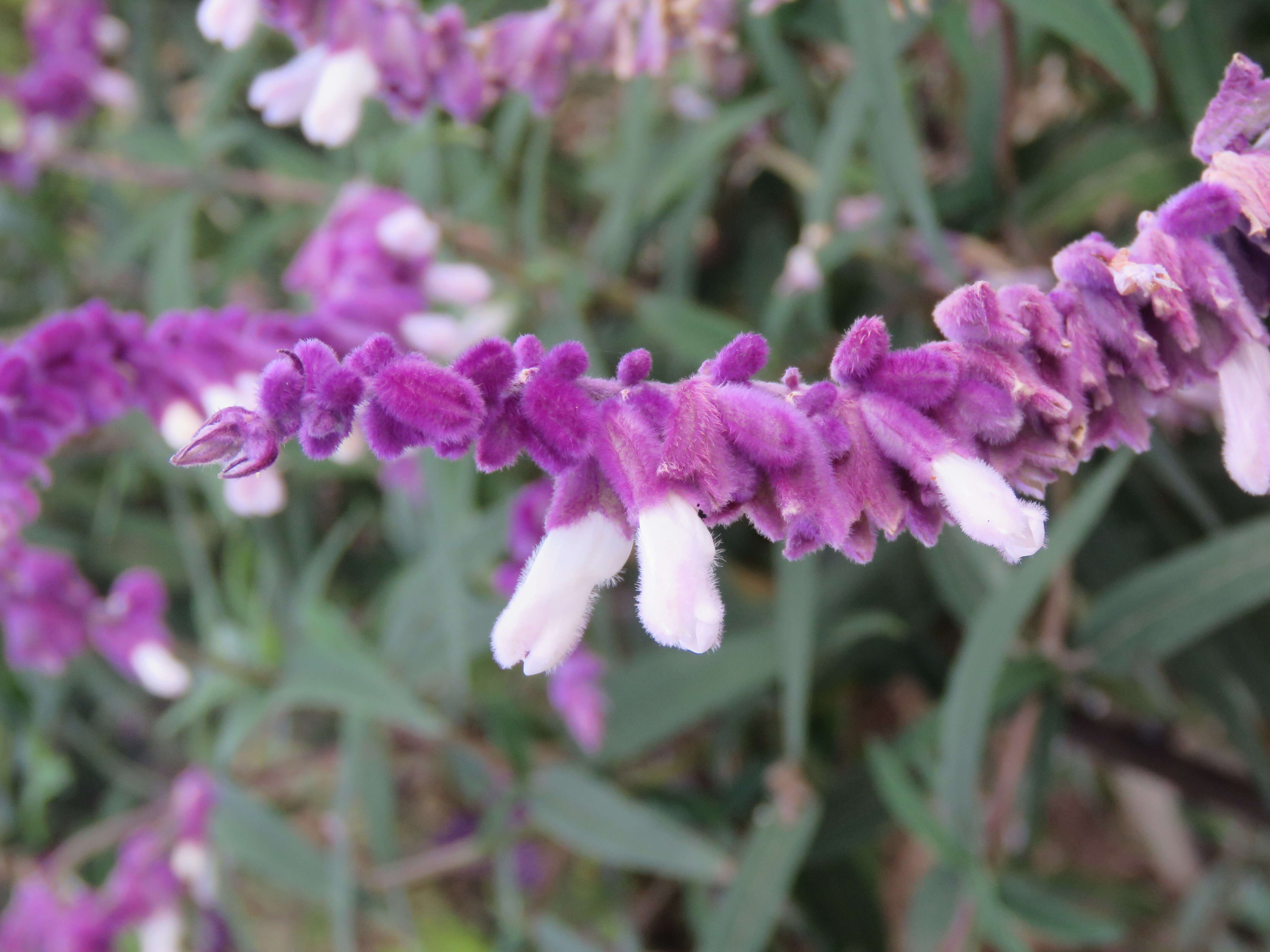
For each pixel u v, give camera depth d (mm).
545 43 219
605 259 295
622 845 272
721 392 147
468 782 326
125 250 349
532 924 310
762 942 245
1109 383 151
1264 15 278
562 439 146
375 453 146
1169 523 287
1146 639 241
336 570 402
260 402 141
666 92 334
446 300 252
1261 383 149
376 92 217
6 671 360
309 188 332
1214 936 362
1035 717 258
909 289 287
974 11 255
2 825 369
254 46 334
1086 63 279
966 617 263
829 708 330
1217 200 149
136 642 279
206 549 390
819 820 290
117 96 373
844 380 151
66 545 381
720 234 362
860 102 256
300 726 420
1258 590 228
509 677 384
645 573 142
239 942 334
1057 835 421
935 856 266
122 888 287
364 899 300
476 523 285
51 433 193
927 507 149
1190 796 296
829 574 297
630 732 281
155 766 430
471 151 328
